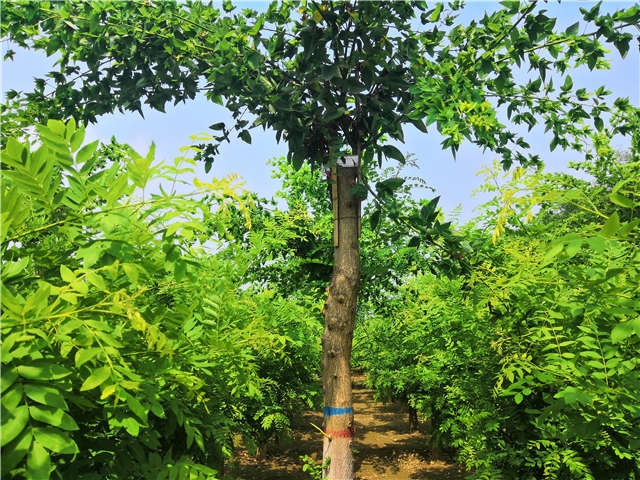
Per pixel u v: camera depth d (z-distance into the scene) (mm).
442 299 5266
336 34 4730
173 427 2051
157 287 2295
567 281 2211
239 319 2730
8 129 2744
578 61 5035
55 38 4859
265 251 6602
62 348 1202
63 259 1641
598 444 2705
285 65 5457
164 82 5797
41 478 1028
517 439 3227
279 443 8766
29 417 1108
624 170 1953
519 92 5371
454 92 3434
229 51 4734
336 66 4559
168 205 1386
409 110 4805
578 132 5578
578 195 1623
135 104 5910
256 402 6047
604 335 2053
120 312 1301
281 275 7570
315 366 7734
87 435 1737
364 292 7977
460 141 3238
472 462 3402
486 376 3461
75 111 5844
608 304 1859
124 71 5660
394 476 7156
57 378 1163
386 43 5121
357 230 5172
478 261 4113
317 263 7500
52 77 5570
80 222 1414
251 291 3584
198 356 1929
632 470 2928
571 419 2090
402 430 10672
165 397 1876
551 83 5297
